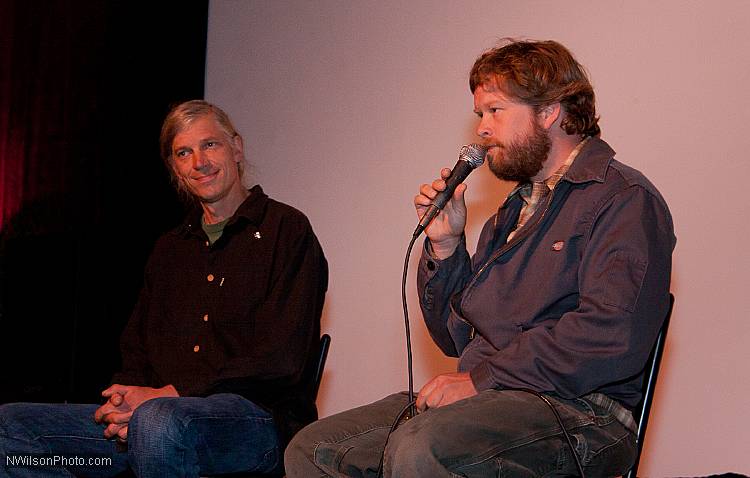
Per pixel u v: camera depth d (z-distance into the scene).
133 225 4.37
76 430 2.54
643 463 3.05
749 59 2.90
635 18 3.14
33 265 4.09
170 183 4.44
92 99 4.32
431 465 1.78
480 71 2.20
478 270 2.21
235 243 2.74
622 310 1.91
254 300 2.65
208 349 2.67
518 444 1.85
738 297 2.89
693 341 2.97
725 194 2.93
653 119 3.08
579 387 1.91
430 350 3.63
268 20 4.35
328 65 4.09
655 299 1.95
